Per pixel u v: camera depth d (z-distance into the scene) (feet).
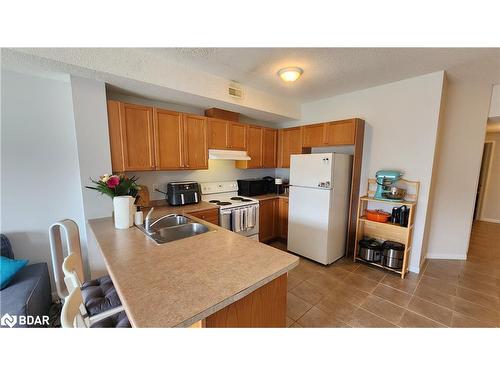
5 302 4.75
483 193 16.89
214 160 11.41
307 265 9.56
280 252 4.39
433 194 9.67
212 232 5.58
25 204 6.47
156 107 8.00
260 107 10.18
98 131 6.66
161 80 6.99
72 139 6.97
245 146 11.15
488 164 16.56
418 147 8.58
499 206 16.35
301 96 11.01
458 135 9.65
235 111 10.49
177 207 8.78
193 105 9.46
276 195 12.39
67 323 2.45
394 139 9.16
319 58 6.97
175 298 2.91
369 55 6.76
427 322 6.01
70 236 4.38
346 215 10.22
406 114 8.79
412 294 7.34
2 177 6.14
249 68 7.76
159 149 8.09
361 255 9.64
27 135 6.36
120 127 7.14
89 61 5.70
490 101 9.32
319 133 10.78
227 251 4.42
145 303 2.79
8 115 6.09
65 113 6.81
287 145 12.37
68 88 6.80
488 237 13.12
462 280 8.24
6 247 5.93
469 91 9.35
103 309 3.86
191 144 8.99
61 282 4.44
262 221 11.38
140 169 7.67
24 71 5.99
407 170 8.90
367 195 10.02
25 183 6.43
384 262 9.00
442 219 10.12
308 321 6.08
